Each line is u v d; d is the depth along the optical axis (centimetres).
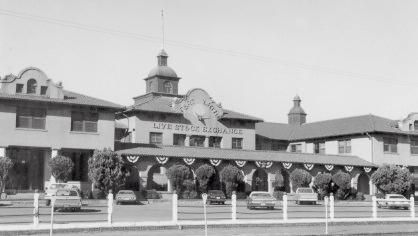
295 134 7238
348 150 6438
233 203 2834
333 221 3062
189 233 2469
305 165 5619
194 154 5131
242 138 6147
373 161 6081
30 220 2695
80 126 4650
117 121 6106
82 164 4794
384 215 3738
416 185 6331
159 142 5634
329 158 5984
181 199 4591
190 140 5775
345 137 6481
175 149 5197
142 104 5756
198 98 5894
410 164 6356
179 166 4762
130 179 4850
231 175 4966
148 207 3925
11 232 2234
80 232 2377
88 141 4638
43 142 4444
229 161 5278
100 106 4666
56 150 4488
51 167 4194
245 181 5350
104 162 4356
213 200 4344
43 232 2298
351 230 2842
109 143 4731
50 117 4503
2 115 4319
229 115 6091
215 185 5194
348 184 5475
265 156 5603
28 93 4475
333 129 6725
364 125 6331
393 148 6291
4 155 4284
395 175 5538
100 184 4338
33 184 4562
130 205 4094
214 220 2866
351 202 5172
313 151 6881
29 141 4391
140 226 2527
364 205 4903
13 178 4481
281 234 2509
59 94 4550
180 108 5756
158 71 6938
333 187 5491
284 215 2988
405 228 3061
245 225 2789
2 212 3070
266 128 7319
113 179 4344
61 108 4559
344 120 6919
